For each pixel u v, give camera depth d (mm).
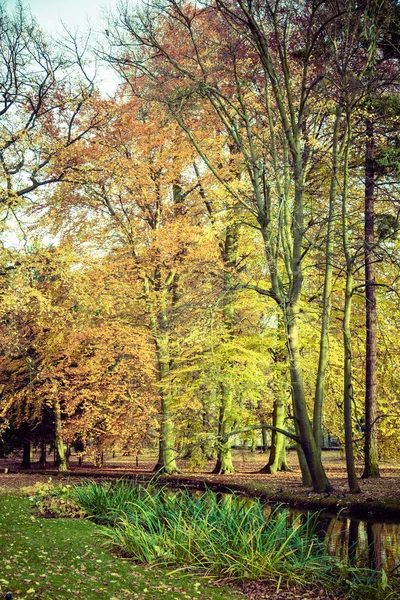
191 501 11430
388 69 16453
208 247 22703
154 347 26938
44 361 26656
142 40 16188
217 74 17094
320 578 8539
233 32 16172
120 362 25750
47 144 21188
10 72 21078
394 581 8461
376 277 24594
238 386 23641
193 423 26203
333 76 15922
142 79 23625
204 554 9070
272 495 17828
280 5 15461
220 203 23438
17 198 19531
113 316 26234
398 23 15148
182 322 22797
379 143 18594
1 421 33250
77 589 6887
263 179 17281
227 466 27594
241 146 16922
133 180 24422
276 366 24578
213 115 23609
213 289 18141
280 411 29000
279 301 16844
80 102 22016
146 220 26750
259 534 9078
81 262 21906
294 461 39781
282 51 16234
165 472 27016
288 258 17594
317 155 18688
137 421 24969
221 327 24609
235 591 7855
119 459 47688
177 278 27875
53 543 9398
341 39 15359
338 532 12547
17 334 24000
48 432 35625
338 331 25328
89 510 13461
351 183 21562
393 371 24969
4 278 19875
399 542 11648
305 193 20359
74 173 21766
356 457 27375
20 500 14961
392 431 24578
